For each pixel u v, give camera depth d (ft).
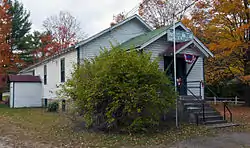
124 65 31.45
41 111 59.57
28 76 77.05
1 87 85.66
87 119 32.65
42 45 122.62
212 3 63.52
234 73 69.31
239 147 24.30
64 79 59.00
